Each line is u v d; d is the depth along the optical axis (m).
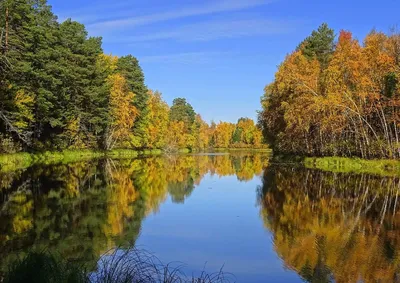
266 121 59.81
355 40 40.41
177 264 10.07
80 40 54.19
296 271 9.73
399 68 36.72
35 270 6.78
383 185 26.19
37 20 42.78
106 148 63.41
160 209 17.56
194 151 110.06
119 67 70.94
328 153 47.62
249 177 32.47
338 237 12.94
